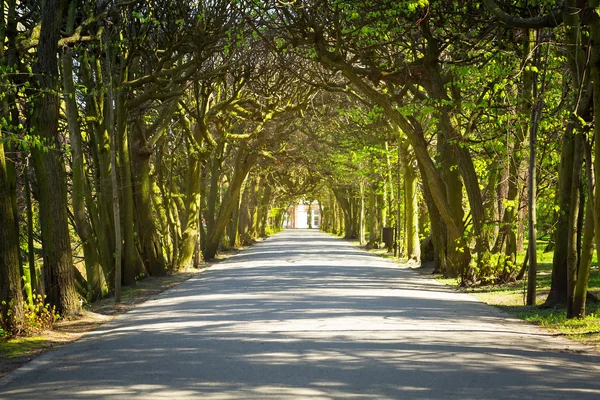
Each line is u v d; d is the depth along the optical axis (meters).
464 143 25.70
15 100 17.89
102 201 28.34
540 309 19.17
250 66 37.31
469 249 29.98
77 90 28.16
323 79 33.81
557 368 10.80
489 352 12.27
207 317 17.86
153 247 34.28
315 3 26.22
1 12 17.27
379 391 9.15
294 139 61.50
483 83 25.45
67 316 18.64
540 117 21.00
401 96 32.44
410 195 44.34
